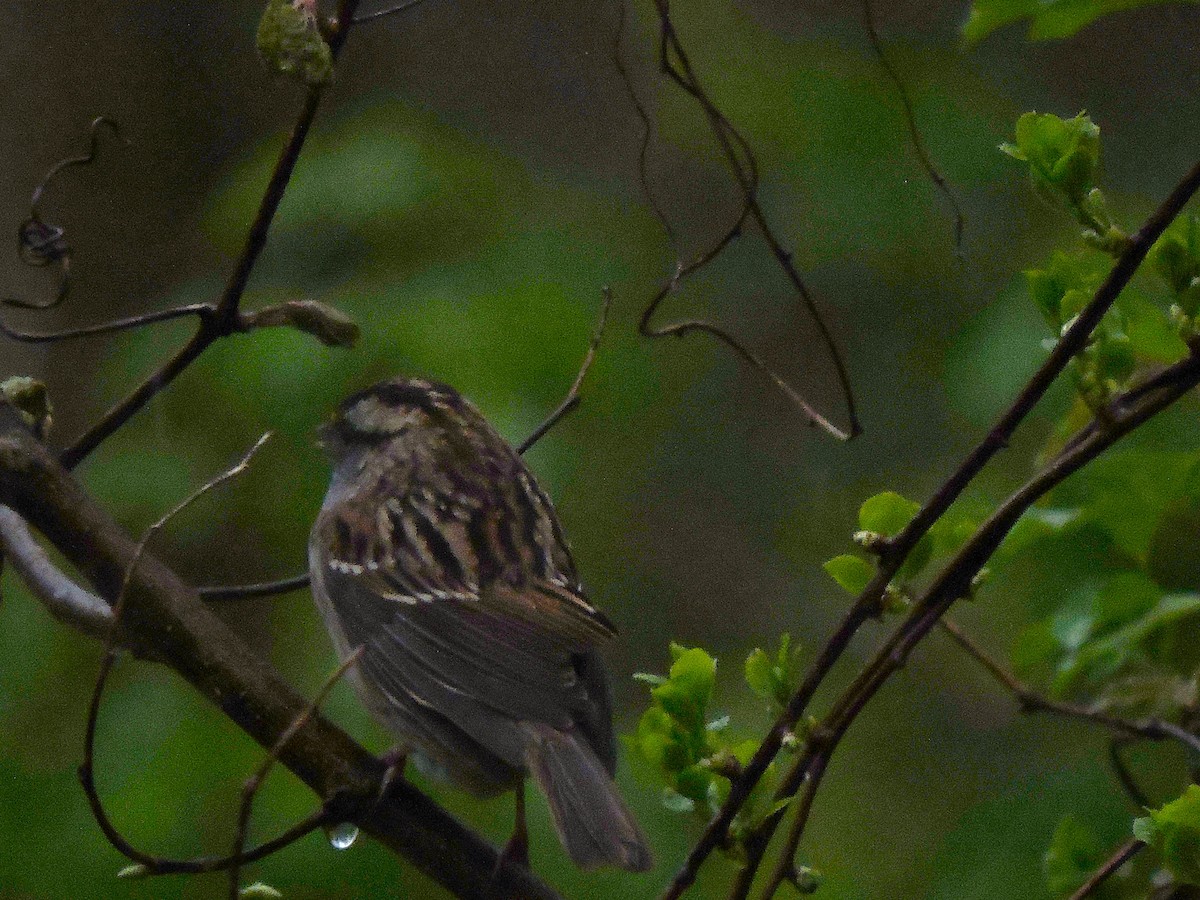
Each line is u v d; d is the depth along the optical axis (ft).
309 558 23.66
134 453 38.42
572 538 42.93
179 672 16.19
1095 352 14.79
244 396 37.73
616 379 39.83
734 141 43.24
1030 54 46.60
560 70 48.47
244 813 14.24
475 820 33.32
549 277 39.93
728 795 15.12
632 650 43.29
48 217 45.88
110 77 46.96
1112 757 20.13
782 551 44.24
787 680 15.37
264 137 47.75
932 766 39.42
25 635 35.63
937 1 44.86
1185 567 30.66
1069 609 21.11
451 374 37.17
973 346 38.24
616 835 18.08
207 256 46.11
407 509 22.89
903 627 15.12
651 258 43.55
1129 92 46.73
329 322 17.11
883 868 37.40
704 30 45.24
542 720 19.92
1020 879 34.78
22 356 44.32
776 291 44.06
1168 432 30.12
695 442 44.32
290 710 16.31
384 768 16.61
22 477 15.72
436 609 21.88
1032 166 14.43
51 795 33.63
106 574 15.93
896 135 42.27
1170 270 14.71
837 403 44.16
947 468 43.62
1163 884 18.13
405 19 48.75
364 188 40.45
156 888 32.58
